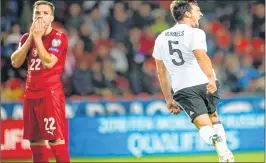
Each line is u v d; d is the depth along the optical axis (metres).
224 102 42.66
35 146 26.55
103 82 46.69
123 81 48.09
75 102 41.41
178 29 25.20
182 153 41.91
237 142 42.75
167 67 25.67
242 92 49.72
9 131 39.94
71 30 51.09
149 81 48.34
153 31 52.78
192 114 24.86
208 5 57.56
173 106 26.61
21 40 26.61
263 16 56.62
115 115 41.56
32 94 25.97
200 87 25.02
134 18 53.81
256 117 43.00
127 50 50.72
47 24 25.39
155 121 41.81
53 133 25.78
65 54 26.27
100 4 55.09
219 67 50.66
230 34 55.38
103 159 40.44
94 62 47.75
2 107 40.50
